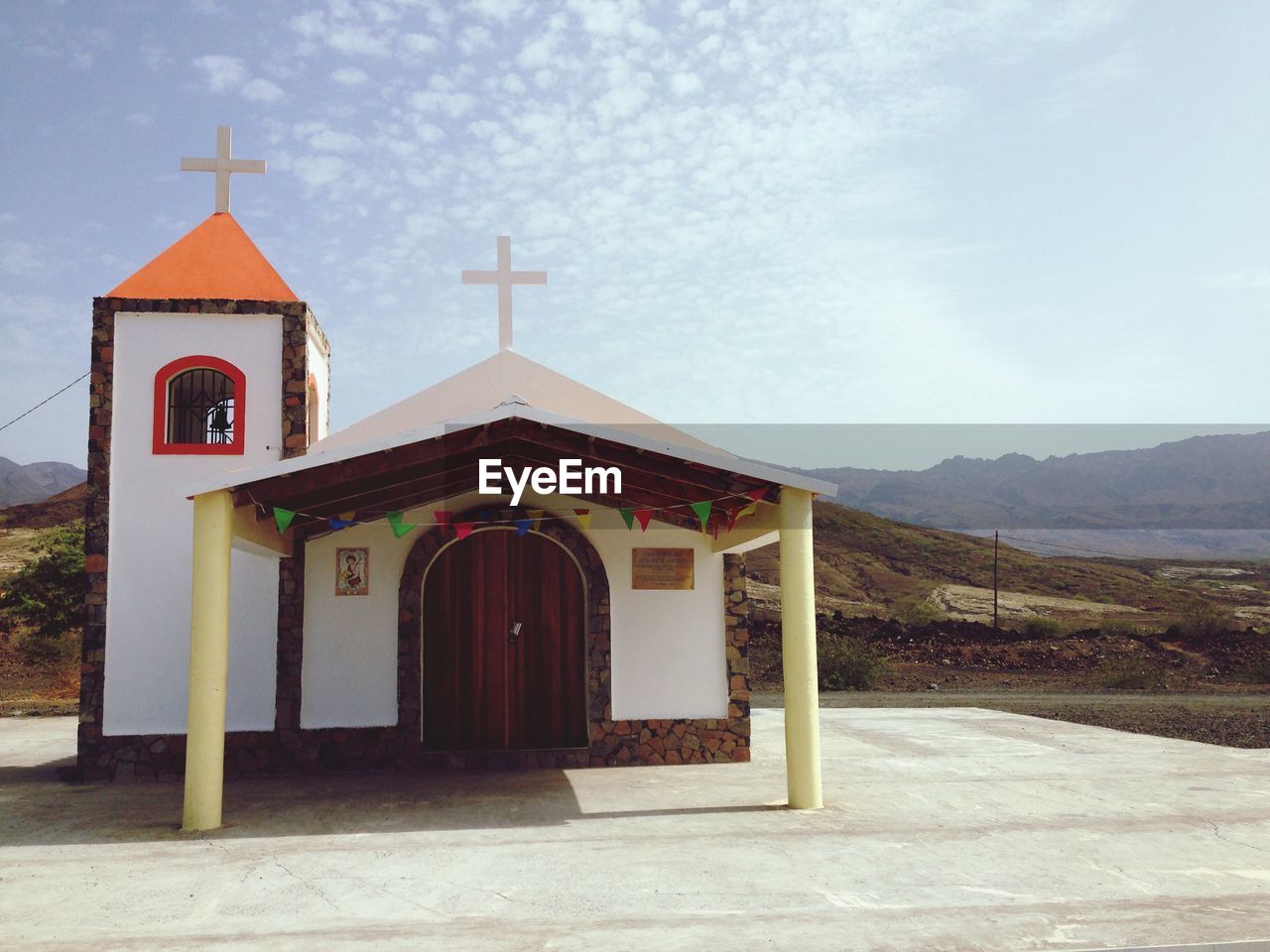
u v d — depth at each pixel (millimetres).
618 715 11594
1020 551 78938
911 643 33562
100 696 10992
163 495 11312
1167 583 69062
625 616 11773
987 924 5668
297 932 5617
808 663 9016
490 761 11312
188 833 8188
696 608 11883
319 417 13305
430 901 6184
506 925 5707
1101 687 26391
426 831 8148
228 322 11664
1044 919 5754
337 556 11453
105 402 11367
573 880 6633
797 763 8938
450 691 11672
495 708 11695
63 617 25469
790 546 9133
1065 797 9336
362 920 5828
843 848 7434
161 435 11398
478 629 11812
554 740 11727
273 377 11641
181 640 11148
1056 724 15531
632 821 8445
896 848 7426
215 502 8586
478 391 12555
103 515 11211
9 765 12141
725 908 5984
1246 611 52094
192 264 12227
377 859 7242
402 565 11539
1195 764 11359
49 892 6441
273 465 8508
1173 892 6305
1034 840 7664
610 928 5637
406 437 8531
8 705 19922
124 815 8977
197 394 12391
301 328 11719
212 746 8438
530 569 11969
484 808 9070
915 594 59219
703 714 11727
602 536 11852
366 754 11188
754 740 13609
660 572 11883
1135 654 32406
